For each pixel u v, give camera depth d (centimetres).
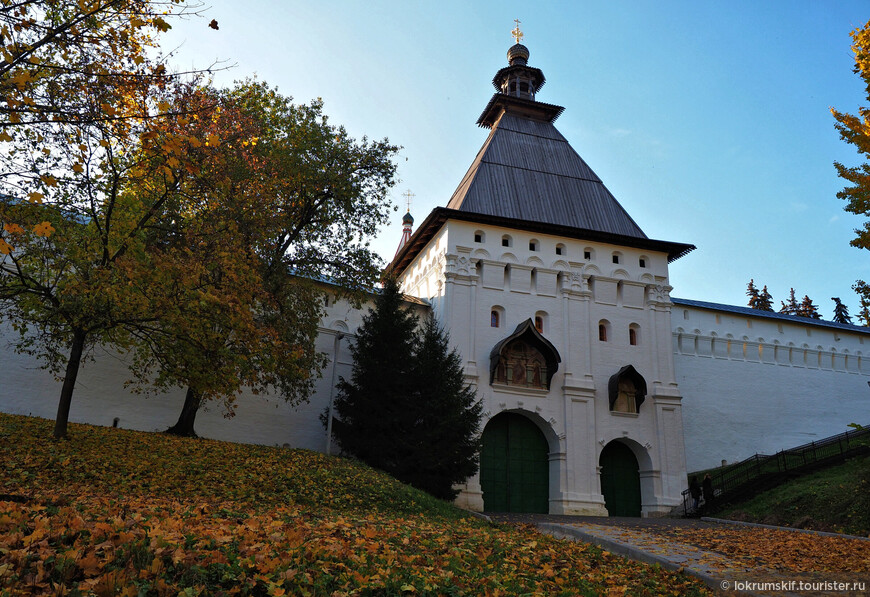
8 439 1788
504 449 3362
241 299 1788
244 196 2145
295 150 2703
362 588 719
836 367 4278
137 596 595
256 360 2050
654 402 3559
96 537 726
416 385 2727
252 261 1975
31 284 1872
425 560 962
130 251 1767
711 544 1659
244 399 3048
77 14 1079
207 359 1838
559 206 3894
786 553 1485
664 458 3462
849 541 1747
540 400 3378
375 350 2792
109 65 1122
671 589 1069
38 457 1636
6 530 742
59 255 1769
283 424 3106
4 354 2536
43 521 779
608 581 1051
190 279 1630
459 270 3466
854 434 3856
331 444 3050
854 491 2388
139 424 2753
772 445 3944
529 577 984
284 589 664
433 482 2550
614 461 3516
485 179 3828
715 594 1052
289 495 1770
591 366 3512
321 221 2859
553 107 4431
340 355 3306
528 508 3294
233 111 2153
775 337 4203
